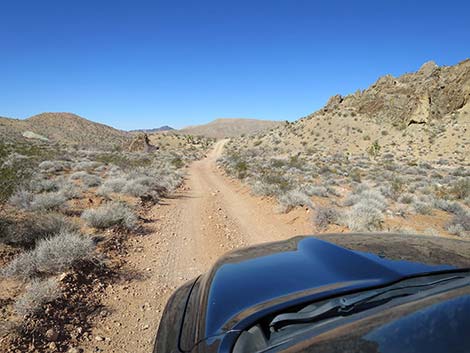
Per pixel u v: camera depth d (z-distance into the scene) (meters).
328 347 1.52
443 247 2.71
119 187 15.17
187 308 2.64
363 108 99.44
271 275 2.40
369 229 9.61
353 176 28.25
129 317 4.82
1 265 5.75
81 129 160.88
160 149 89.56
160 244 8.38
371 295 1.93
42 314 4.37
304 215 11.30
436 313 1.59
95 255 6.57
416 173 38.19
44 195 10.48
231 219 11.85
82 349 4.00
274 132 111.56
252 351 1.75
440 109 80.81
